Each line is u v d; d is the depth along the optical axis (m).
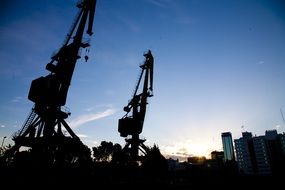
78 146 24.67
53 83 23.75
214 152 116.06
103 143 84.69
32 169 21.61
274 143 124.50
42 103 23.50
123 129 35.31
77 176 23.70
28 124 23.98
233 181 27.36
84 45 25.59
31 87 23.91
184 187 28.55
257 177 26.22
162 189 28.64
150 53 40.56
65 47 25.14
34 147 22.52
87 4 26.48
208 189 27.20
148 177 34.41
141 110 36.91
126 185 28.19
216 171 33.91
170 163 98.62
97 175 26.38
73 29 25.83
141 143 35.88
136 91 38.41
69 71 24.53
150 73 39.59
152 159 35.47
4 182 20.09
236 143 142.88
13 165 22.14
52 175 22.23
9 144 46.41
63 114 24.08
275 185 24.52
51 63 24.59
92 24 26.38
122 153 34.34
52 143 22.89
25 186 20.22
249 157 132.38
